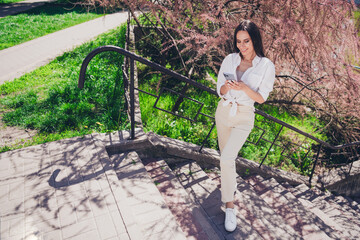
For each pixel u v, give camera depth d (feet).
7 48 30.58
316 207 13.39
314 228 10.66
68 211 7.72
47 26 42.16
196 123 17.92
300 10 14.12
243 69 7.81
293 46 15.75
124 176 9.78
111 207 7.88
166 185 10.20
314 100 18.86
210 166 13.06
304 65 16.61
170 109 18.38
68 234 7.03
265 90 7.52
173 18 14.78
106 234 7.07
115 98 16.99
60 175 9.12
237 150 7.96
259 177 13.88
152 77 23.20
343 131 18.70
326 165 18.60
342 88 16.49
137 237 7.01
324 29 14.14
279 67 17.72
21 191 8.39
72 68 22.16
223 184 8.29
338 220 13.23
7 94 18.37
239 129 7.95
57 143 10.89
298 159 17.52
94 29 40.73
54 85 18.51
